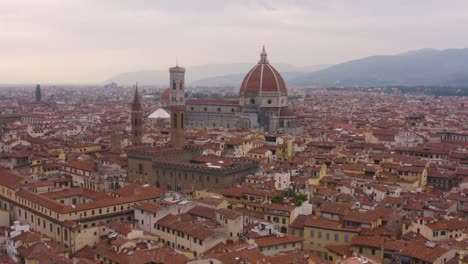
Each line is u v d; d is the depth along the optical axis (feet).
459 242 487.20
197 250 497.46
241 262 415.85
